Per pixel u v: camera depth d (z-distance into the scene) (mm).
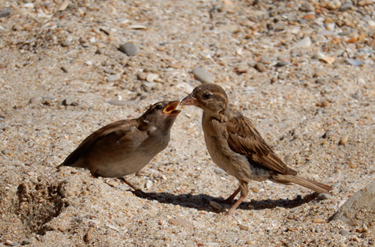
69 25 15133
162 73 13680
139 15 16172
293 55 15203
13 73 13367
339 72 14578
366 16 17312
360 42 16109
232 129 8625
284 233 7957
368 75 14680
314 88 13844
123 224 7711
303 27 16453
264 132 11977
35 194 8242
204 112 8680
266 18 16969
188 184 9766
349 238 7625
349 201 8258
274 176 8945
